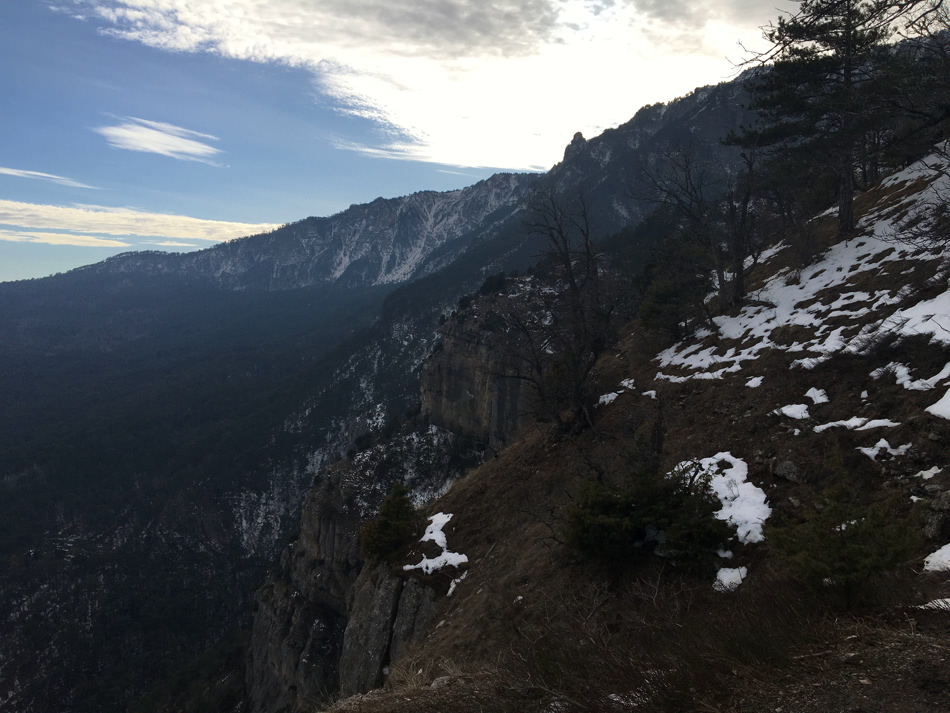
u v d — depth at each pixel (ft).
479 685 17.89
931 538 23.85
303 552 154.20
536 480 66.64
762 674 13.83
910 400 35.29
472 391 173.17
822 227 86.33
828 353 48.91
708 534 32.83
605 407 74.08
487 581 50.83
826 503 20.29
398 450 180.55
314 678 113.50
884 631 14.88
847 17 31.19
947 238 37.52
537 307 133.18
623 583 35.24
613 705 14.23
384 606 60.80
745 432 45.98
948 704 10.78
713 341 71.05
